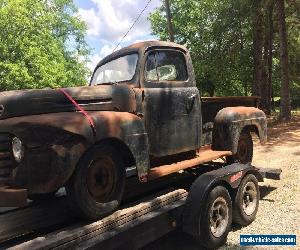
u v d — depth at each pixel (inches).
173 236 208.2
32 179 138.4
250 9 844.6
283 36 765.9
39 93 150.2
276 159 396.8
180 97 201.0
